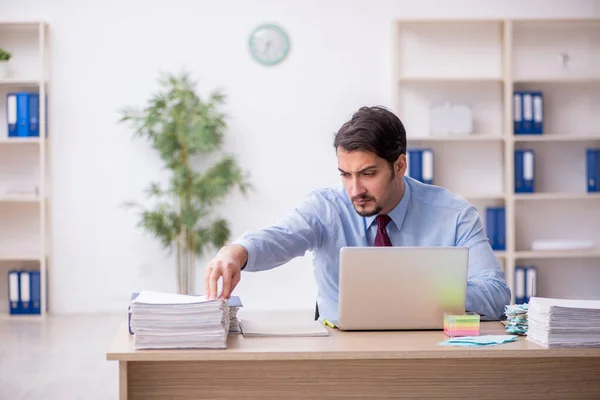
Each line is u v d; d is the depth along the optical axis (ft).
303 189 22.18
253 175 22.11
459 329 7.55
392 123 8.27
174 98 20.83
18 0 21.62
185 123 20.83
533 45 22.24
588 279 22.53
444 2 22.16
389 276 7.82
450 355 6.98
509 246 21.44
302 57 22.07
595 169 21.81
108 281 21.99
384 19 22.12
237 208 22.09
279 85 22.07
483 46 22.27
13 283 21.35
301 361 7.11
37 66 21.71
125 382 6.79
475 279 8.62
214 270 7.67
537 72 22.30
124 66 21.80
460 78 21.38
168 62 21.85
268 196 22.12
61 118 21.76
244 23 21.97
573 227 22.58
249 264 8.14
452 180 22.33
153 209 21.88
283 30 21.99
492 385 7.29
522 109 21.56
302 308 22.31
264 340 7.32
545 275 22.52
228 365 7.06
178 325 6.84
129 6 21.76
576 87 22.36
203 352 6.74
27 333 19.04
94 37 21.74
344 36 22.09
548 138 21.24
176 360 6.98
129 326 7.52
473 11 22.22
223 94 21.97
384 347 7.06
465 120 21.67
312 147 22.13
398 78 21.49
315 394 7.13
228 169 21.13
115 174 21.84
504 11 22.27
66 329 19.53
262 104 22.04
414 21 21.48
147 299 7.30
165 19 21.84
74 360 16.25
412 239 8.99
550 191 22.49
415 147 22.25
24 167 21.86
